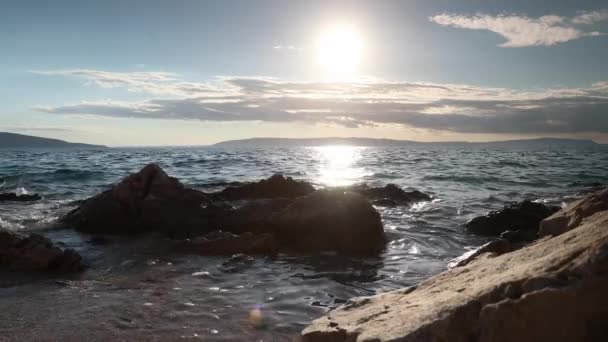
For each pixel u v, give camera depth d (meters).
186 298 5.75
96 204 10.89
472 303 3.08
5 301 5.54
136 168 30.31
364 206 9.94
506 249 5.83
